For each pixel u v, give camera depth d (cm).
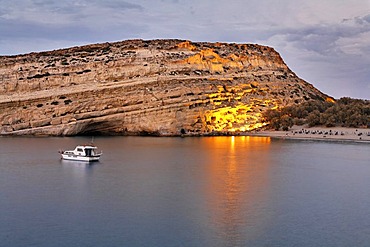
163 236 3762
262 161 7525
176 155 8200
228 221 4138
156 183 5662
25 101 11669
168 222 4097
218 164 7162
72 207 4550
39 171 6481
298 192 5225
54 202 4738
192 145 9894
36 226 3978
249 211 4441
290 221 4144
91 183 5647
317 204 4703
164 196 4991
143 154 8306
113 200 4819
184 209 4491
